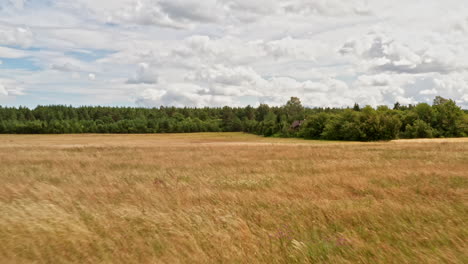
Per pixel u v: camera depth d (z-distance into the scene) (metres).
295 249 5.32
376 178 12.79
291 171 16.06
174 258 4.88
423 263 4.75
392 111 91.62
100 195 9.73
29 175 14.59
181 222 6.67
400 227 6.39
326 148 32.91
